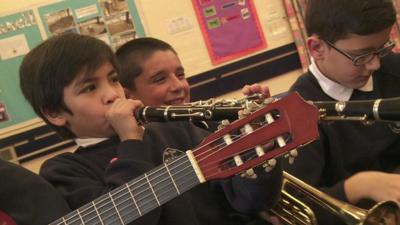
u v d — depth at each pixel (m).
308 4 1.15
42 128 2.47
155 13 2.67
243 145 0.69
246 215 1.02
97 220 0.79
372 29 1.01
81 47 0.93
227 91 2.79
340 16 1.03
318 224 0.99
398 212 0.83
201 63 2.75
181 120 0.89
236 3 2.81
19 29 2.47
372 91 1.20
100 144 0.97
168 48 1.37
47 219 0.84
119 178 0.83
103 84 0.93
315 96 1.18
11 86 2.45
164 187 0.74
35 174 0.91
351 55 1.06
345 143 1.14
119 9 2.61
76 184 0.90
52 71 0.92
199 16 2.74
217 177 0.70
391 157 1.21
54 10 2.52
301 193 1.00
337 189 0.95
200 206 0.99
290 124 0.66
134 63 1.30
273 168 0.79
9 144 2.44
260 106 0.70
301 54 2.80
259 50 2.84
